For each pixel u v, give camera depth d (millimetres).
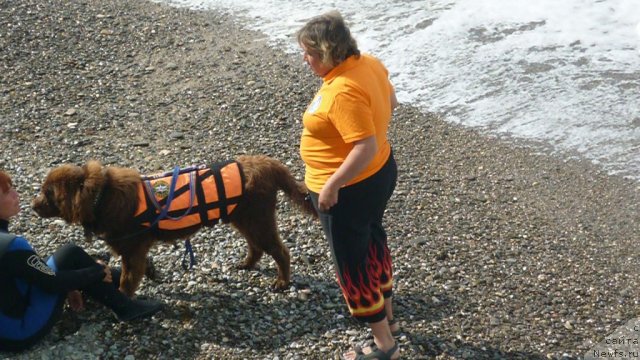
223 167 8531
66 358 7789
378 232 7637
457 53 17047
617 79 15633
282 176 8812
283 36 17922
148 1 19797
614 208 11867
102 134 13555
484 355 8305
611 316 9141
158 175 8477
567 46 16922
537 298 9484
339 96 6469
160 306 8578
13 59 16078
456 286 9656
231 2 20031
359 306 7465
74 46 16906
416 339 8508
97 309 8586
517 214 11664
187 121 14133
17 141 13109
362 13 19172
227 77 15875
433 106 15234
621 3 18312
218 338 8320
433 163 13242
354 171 6477
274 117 14305
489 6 18828
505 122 14586
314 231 10664
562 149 13648
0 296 7438
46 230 10242
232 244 10188
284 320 8703
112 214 8047
